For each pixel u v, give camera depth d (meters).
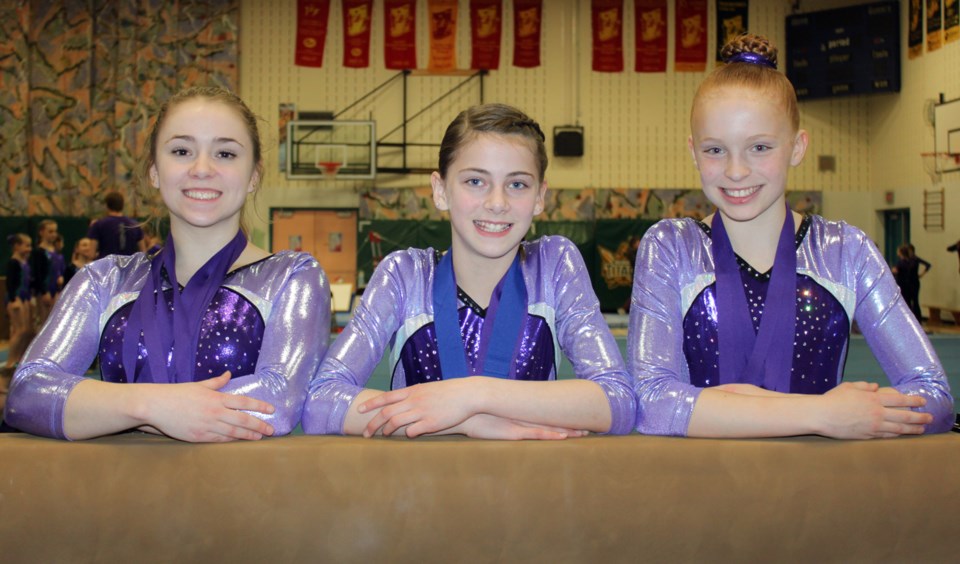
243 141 1.56
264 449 1.06
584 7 13.62
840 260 1.60
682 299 1.61
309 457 1.05
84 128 13.13
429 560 1.06
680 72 13.62
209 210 1.52
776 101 1.49
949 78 11.34
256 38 13.57
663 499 1.07
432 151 13.66
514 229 1.52
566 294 1.61
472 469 1.05
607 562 1.07
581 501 1.06
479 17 13.58
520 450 1.06
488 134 1.50
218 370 1.52
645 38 13.59
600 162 13.69
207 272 1.56
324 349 1.56
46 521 1.05
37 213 13.01
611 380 1.42
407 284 1.66
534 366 1.59
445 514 1.05
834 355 1.59
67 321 1.52
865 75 12.89
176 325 1.52
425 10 13.59
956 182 11.19
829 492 1.08
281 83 13.58
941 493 1.09
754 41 1.58
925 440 1.12
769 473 1.07
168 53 13.29
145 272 1.60
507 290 1.60
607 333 1.54
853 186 13.70
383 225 13.41
